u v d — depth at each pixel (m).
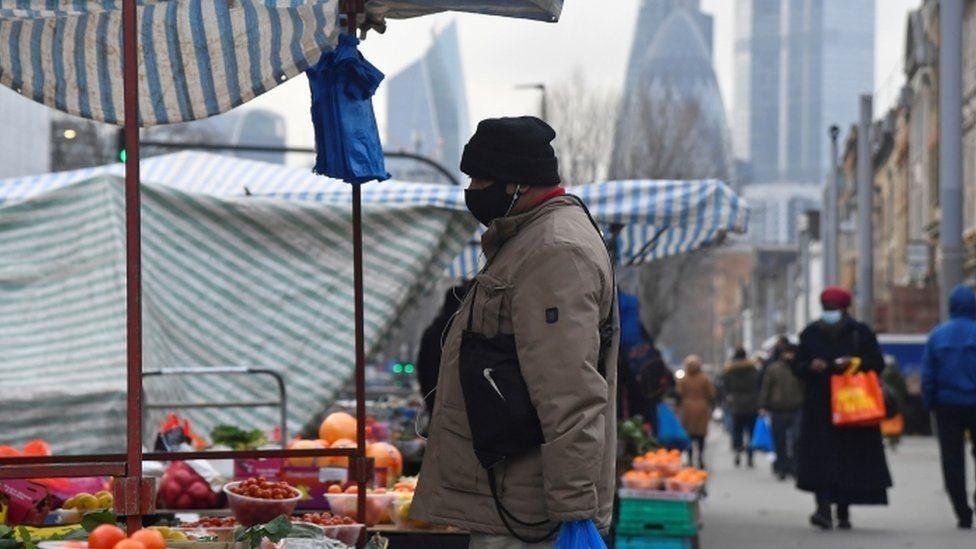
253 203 13.58
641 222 14.17
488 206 5.52
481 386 5.30
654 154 57.62
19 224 13.23
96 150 42.53
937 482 24.80
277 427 13.35
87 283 13.12
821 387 15.55
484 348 5.36
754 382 31.39
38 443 8.81
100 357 12.79
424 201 13.91
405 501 8.24
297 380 13.46
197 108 7.03
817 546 14.55
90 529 5.26
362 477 7.50
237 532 6.23
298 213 13.59
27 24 7.00
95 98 7.13
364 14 7.16
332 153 6.62
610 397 5.52
